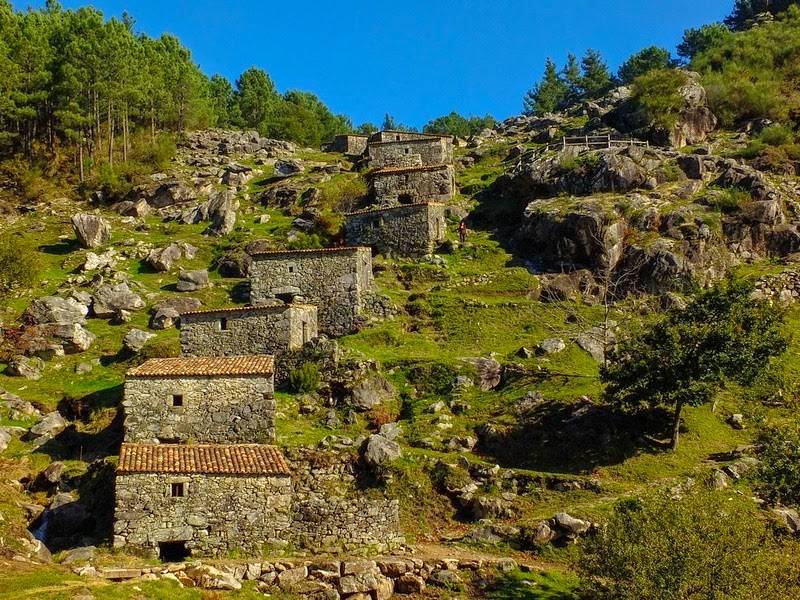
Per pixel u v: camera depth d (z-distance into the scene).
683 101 87.38
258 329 50.41
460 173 90.12
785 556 28.73
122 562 31.34
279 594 30.48
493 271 64.56
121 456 34.56
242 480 33.94
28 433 45.53
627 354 44.66
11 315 60.69
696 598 26.94
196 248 74.56
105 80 99.44
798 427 37.28
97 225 77.19
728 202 66.88
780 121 87.94
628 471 40.94
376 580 31.41
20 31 103.44
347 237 69.94
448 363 49.69
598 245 63.38
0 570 28.31
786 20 120.56
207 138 110.94
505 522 37.47
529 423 44.53
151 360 43.78
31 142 99.81
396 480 39.88
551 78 155.62
